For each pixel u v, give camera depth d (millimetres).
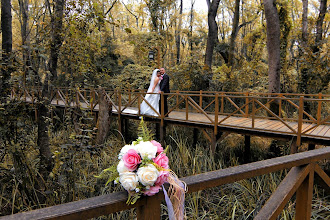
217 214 3814
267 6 7832
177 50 24141
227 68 11914
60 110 9383
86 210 811
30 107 3988
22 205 3195
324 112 8875
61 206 812
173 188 1003
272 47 7980
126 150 1077
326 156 1516
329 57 9031
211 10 12406
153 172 933
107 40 16812
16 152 3494
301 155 1425
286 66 10922
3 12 4570
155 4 14453
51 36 4301
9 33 4629
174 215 980
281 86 11172
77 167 4008
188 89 11625
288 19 10766
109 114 7164
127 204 913
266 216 1200
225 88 11594
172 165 5316
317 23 10211
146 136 1187
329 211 3750
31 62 4090
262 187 4551
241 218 3584
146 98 7195
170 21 20609
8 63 3891
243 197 4195
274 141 6383
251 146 6906
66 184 3711
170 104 10914
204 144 7227
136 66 14023
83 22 4902
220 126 5922
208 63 12633
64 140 4621
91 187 3893
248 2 22656
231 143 7094
